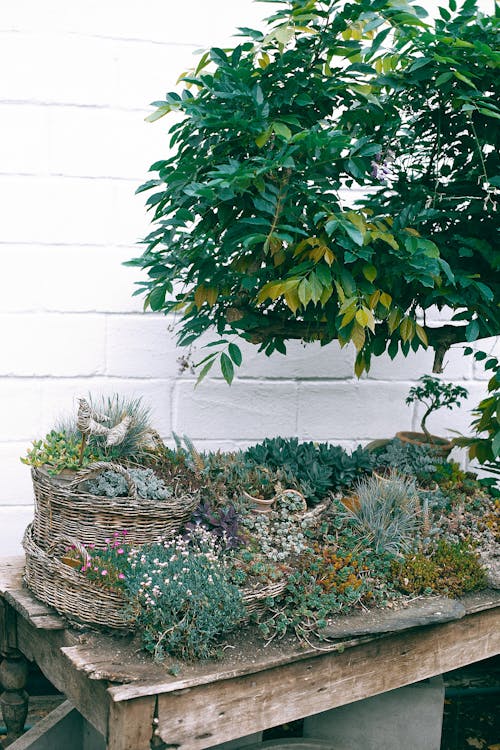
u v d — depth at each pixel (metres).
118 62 2.82
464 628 2.34
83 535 2.16
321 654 2.08
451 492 2.74
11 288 2.81
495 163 2.36
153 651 1.95
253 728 2.00
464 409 3.28
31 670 2.98
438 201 2.34
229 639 2.06
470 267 2.34
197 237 2.26
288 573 2.21
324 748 2.33
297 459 2.66
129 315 2.93
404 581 2.30
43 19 2.74
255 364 3.07
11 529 2.90
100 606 2.03
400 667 2.24
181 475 2.40
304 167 2.06
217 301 2.39
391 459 2.80
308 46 2.15
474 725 2.93
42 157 2.79
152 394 2.98
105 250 2.88
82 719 2.45
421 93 2.26
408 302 2.31
